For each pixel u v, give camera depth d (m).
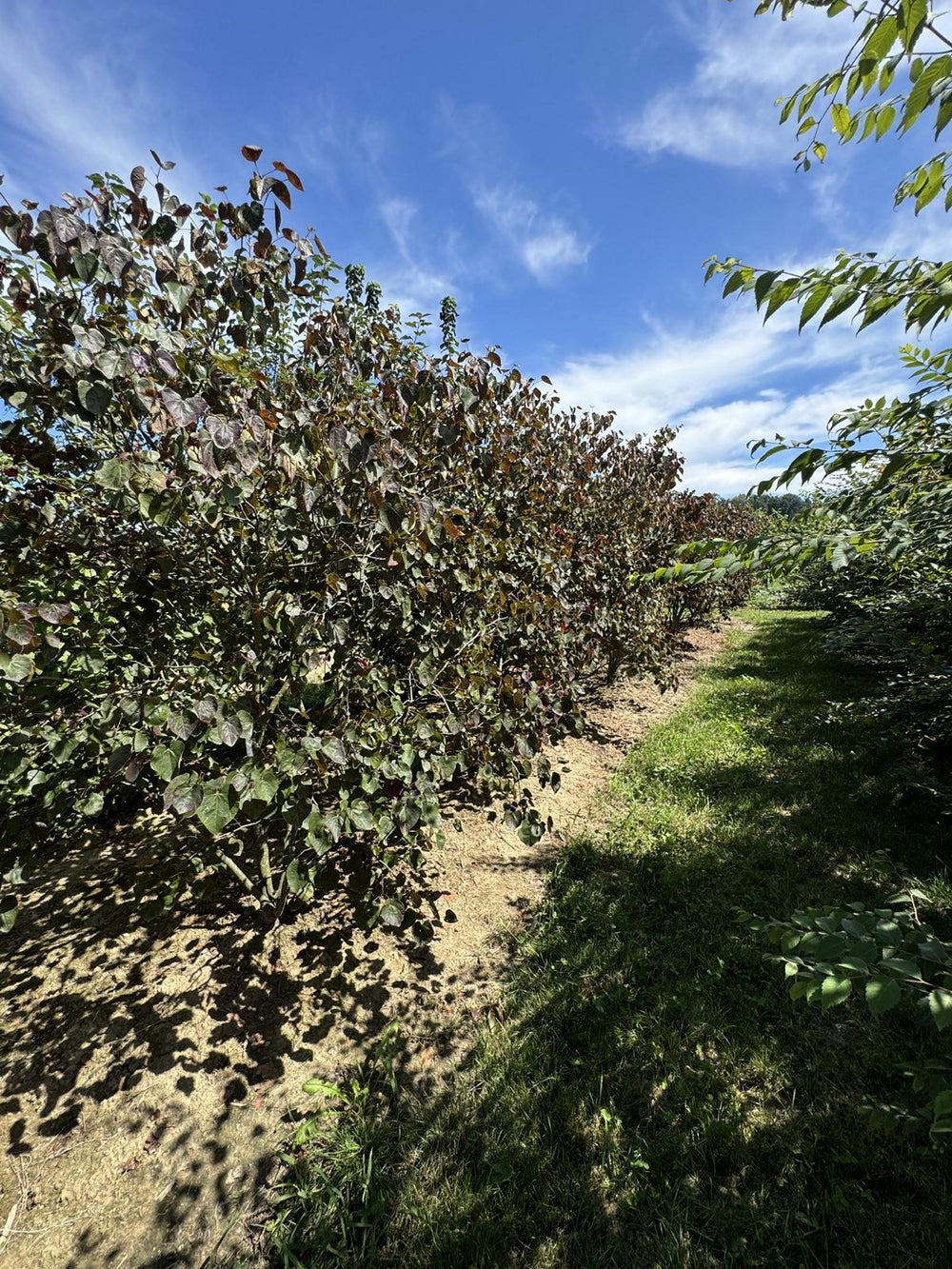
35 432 1.82
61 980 2.57
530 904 3.17
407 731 2.32
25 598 2.10
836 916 1.25
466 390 2.85
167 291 1.74
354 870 2.22
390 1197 1.77
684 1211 1.69
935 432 1.63
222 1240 1.68
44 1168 1.85
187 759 2.14
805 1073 2.09
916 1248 1.57
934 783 3.38
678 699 7.12
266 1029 2.36
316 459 1.99
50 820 2.18
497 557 3.38
